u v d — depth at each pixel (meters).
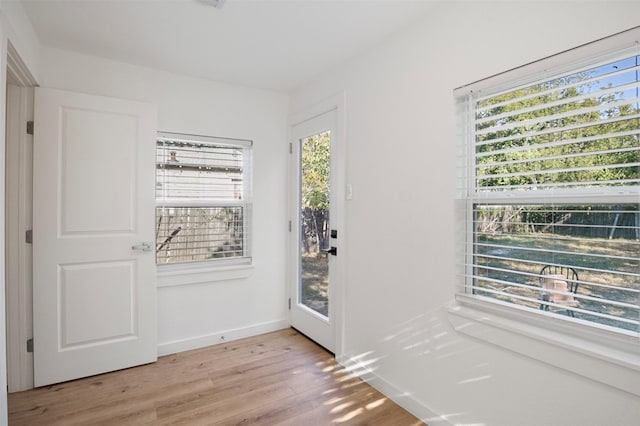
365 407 1.98
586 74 1.28
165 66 2.56
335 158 2.58
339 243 2.48
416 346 1.89
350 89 2.41
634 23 1.12
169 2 1.74
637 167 1.16
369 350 2.23
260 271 3.10
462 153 1.70
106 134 2.32
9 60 1.77
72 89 2.30
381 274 2.13
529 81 1.44
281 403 2.02
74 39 2.14
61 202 2.20
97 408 1.95
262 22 1.94
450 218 1.70
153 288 2.50
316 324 2.86
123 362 2.40
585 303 1.29
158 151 2.66
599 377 1.18
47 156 2.15
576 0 1.25
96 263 2.31
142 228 2.45
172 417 1.88
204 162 2.87
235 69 2.62
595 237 1.25
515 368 1.44
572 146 1.31
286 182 3.22
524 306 1.47
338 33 2.05
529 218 1.46
